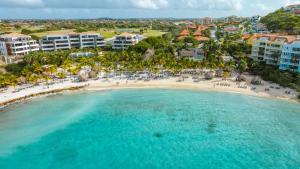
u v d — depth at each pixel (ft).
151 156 186.09
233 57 449.48
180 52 494.59
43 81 351.87
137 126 229.86
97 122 238.48
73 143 203.31
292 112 248.93
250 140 204.33
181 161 179.93
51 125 232.12
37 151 191.42
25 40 527.40
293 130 217.15
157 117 247.09
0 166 173.78
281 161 177.88
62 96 304.50
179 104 277.03
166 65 372.17
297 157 181.68
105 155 187.62
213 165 175.52
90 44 623.36
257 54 412.57
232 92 304.71
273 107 261.24
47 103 282.56
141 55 471.21
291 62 345.31
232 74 373.20
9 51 506.07
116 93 314.14
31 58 427.33
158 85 338.75
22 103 280.72
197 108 265.54
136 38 620.90
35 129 223.92
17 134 214.69
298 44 334.24
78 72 392.27
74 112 260.21
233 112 254.06
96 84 344.69
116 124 234.38
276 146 195.52
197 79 357.00
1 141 203.51
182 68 367.86
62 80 359.66
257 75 362.74
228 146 197.26
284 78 315.37
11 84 315.78
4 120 238.89
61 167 173.68
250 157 183.01
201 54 476.54
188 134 214.90
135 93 313.32
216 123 232.94
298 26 558.15
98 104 281.13
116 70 400.06
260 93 297.53
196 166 174.60
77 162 179.11
